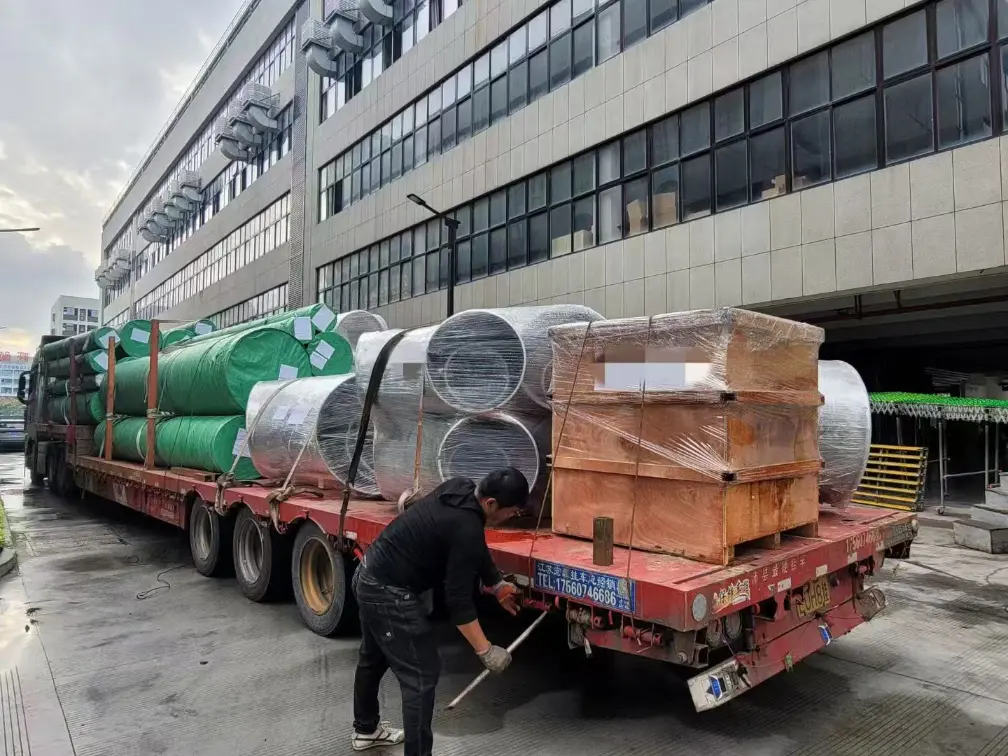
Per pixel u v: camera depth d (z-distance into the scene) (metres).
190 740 3.68
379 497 5.68
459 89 20.19
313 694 4.30
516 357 4.22
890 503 12.53
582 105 15.87
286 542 6.21
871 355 16.73
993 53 9.77
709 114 13.39
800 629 3.83
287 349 7.64
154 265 50.78
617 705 4.11
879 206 10.86
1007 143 9.55
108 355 10.55
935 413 12.59
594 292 15.50
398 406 4.63
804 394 3.96
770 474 3.58
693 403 3.37
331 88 27.28
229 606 6.30
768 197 12.38
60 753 3.53
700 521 3.36
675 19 13.99
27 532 10.34
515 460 4.26
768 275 12.24
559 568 3.44
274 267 31.09
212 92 38.50
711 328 3.33
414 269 22.03
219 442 7.06
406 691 3.15
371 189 24.45
